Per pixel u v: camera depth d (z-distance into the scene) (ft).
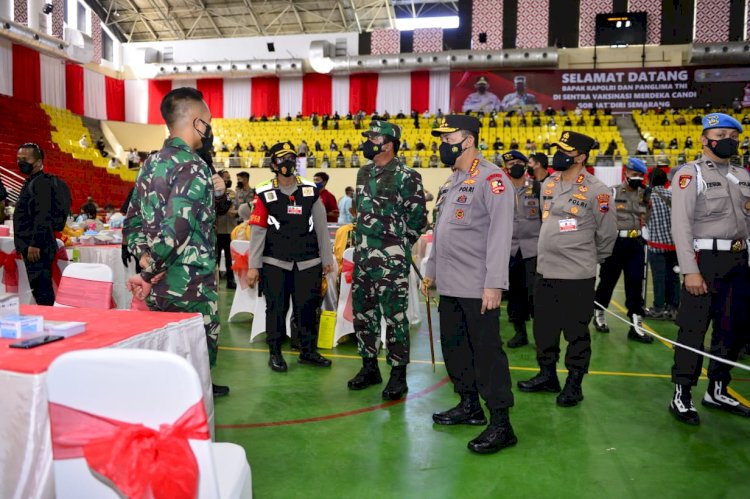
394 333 11.18
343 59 67.62
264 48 71.46
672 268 19.24
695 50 62.03
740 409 10.51
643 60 65.46
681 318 10.33
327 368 13.46
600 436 9.54
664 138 61.98
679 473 8.20
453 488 7.66
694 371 10.23
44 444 4.72
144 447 3.83
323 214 13.14
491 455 8.73
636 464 8.48
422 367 13.67
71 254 16.56
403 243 11.16
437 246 9.29
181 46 72.74
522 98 67.36
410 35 68.90
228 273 24.54
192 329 6.70
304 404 10.93
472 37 68.03
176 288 7.02
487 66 66.03
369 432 9.58
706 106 64.80
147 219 6.88
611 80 66.13
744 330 10.61
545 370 11.95
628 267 16.49
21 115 56.95
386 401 11.16
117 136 70.69
